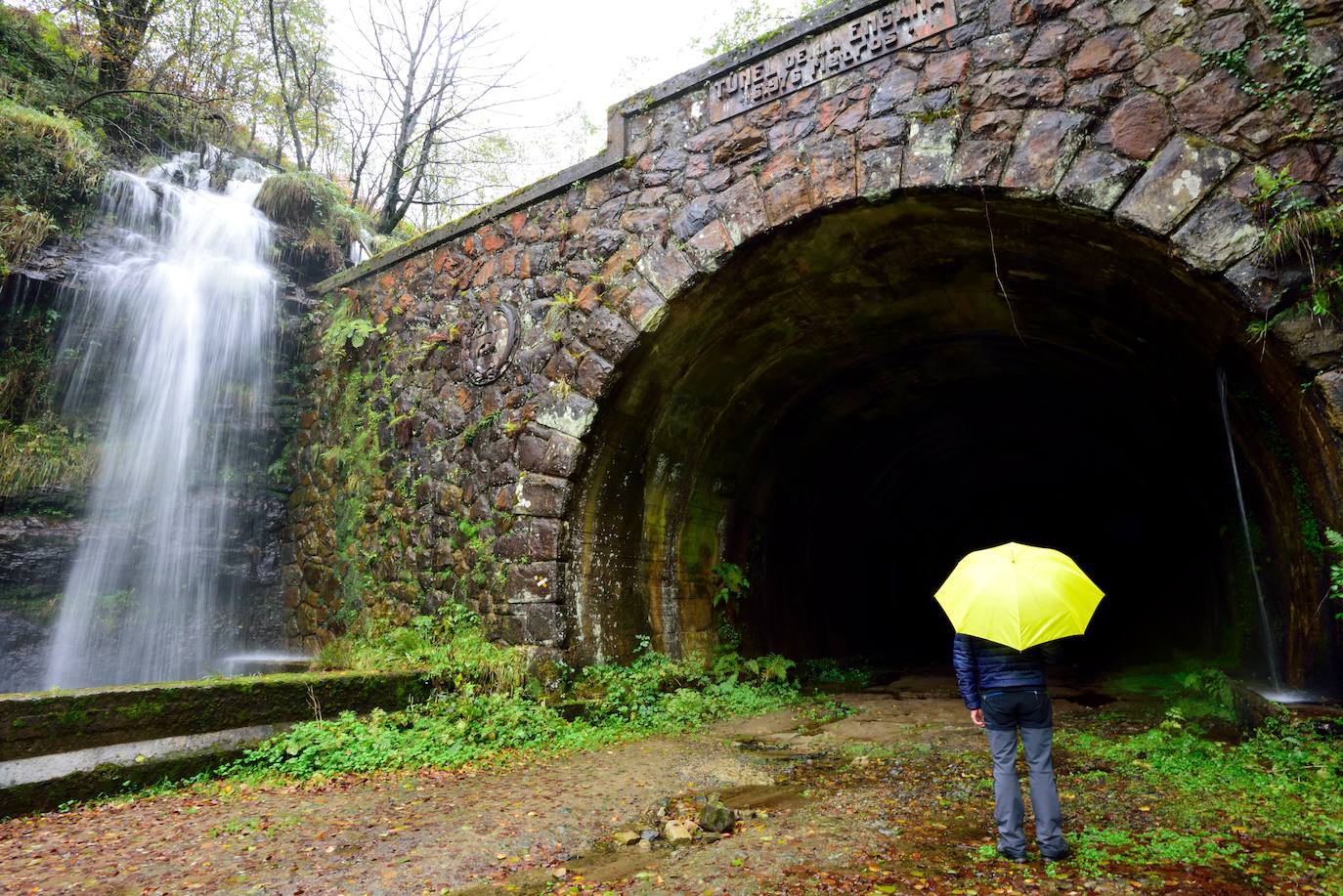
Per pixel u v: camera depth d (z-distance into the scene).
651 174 8.83
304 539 12.16
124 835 4.62
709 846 4.42
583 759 6.81
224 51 19.14
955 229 7.58
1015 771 3.98
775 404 11.20
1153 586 16.17
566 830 4.74
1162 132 6.11
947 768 6.21
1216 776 5.35
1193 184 5.93
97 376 11.23
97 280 11.35
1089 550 20.62
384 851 4.35
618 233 8.93
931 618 20.31
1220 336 6.62
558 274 9.38
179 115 16.39
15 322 10.68
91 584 10.62
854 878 3.79
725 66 8.38
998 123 6.74
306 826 4.82
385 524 10.76
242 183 14.93
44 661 10.04
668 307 8.45
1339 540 5.09
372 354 11.78
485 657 8.39
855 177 7.34
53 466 10.52
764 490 12.49
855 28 7.64
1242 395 6.96
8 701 5.10
